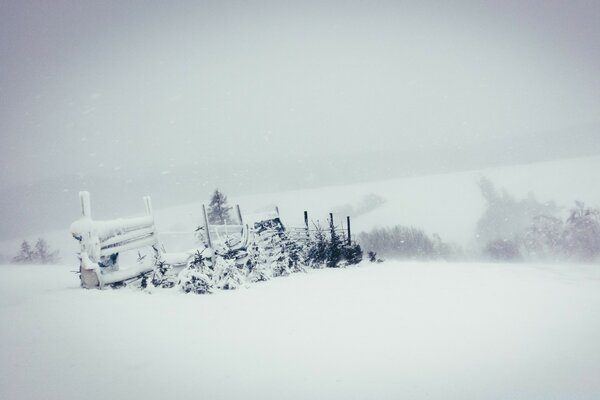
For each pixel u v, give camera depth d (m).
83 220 8.17
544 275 12.66
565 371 3.80
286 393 3.27
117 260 8.96
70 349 4.13
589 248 44.25
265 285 9.09
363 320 5.63
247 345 4.47
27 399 3.02
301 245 14.71
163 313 5.84
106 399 3.07
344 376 3.65
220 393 3.25
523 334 4.98
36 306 6.06
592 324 5.48
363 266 16.03
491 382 3.56
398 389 3.40
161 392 3.23
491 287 8.99
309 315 5.91
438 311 6.24
